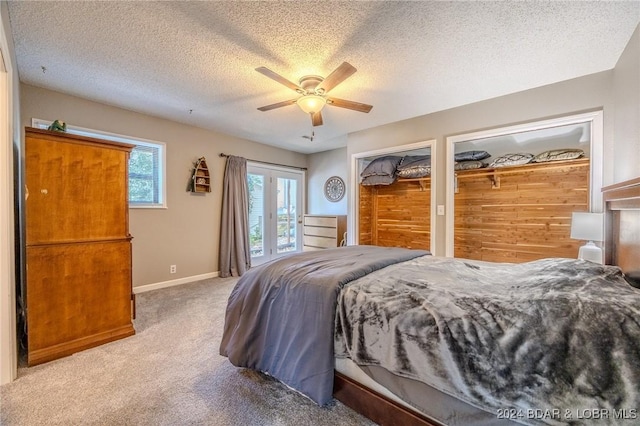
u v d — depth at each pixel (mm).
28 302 1966
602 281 1217
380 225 5020
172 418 1456
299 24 1868
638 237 1380
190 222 4238
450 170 3391
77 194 2188
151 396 1631
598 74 2502
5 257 1745
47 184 2053
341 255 2268
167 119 3914
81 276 2195
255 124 4113
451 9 1716
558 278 1307
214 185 4531
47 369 1908
